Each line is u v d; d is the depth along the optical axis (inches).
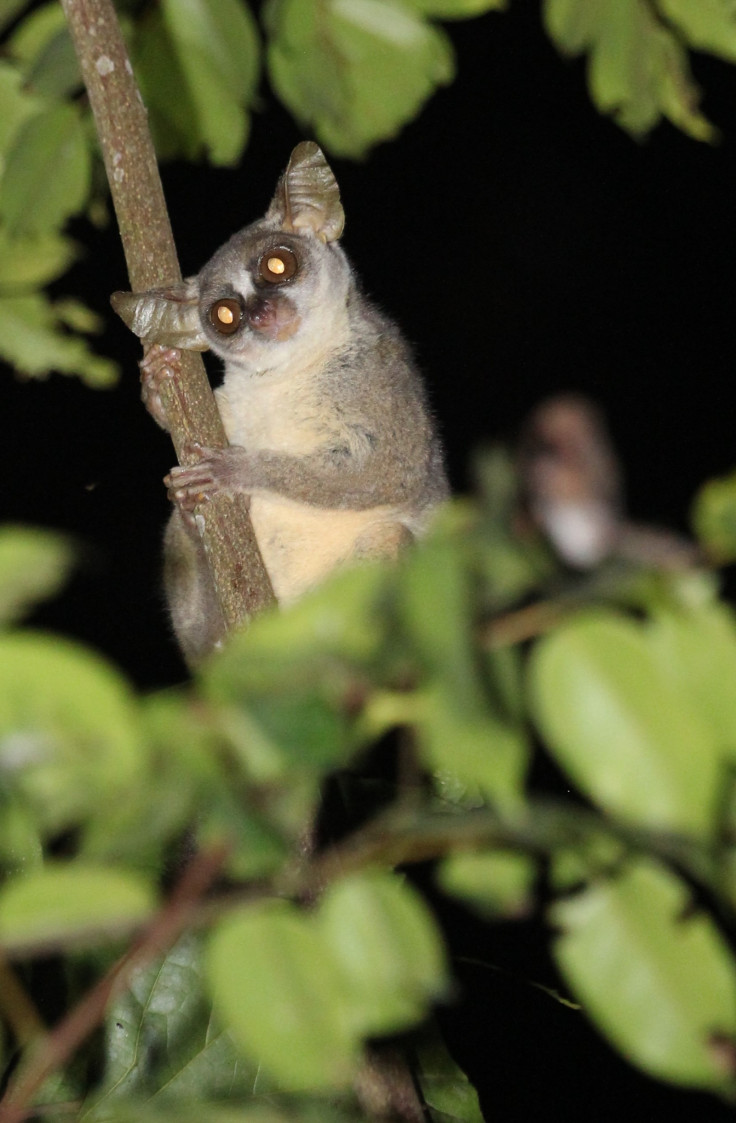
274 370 381.7
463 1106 240.8
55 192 255.4
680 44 254.5
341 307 389.7
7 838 90.1
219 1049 225.0
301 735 86.8
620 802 86.0
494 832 92.1
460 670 84.9
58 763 84.0
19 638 82.6
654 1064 90.2
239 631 266.7
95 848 86.4
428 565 87.0
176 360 291.0
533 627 89.1
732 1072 89.0
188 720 87.0
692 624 88.5
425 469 384.8
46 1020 218.7
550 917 95.4
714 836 85.7
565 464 99.2
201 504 275.1
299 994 88.2
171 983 228.4
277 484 355.3
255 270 385.7
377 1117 185.6
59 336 191.8
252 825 87.7
